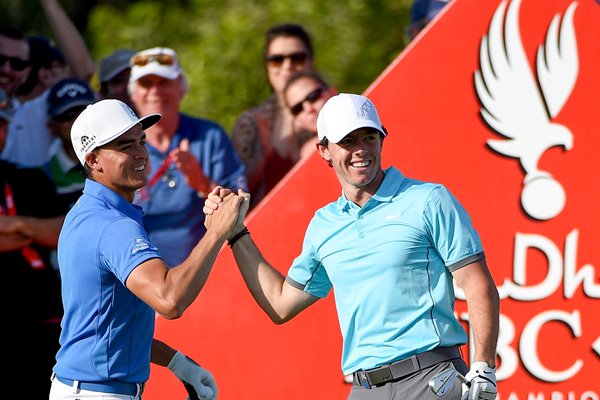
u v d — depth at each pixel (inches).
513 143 832.3
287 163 1061.1
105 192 695.7
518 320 831.1
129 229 673.0
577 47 829.8
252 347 844.6
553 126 831.1
